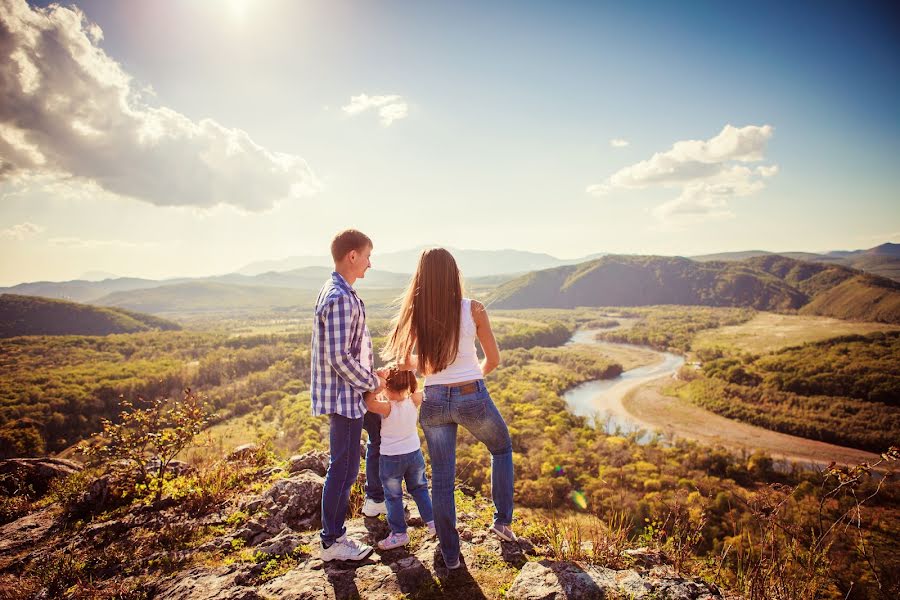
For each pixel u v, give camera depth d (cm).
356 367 315
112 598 319
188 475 531
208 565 359
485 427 315
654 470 4025
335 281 329
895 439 6231
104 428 517
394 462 362
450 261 305
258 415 6712
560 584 291
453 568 321
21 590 344
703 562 326
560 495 3058
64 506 500
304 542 383
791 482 4359
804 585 277
